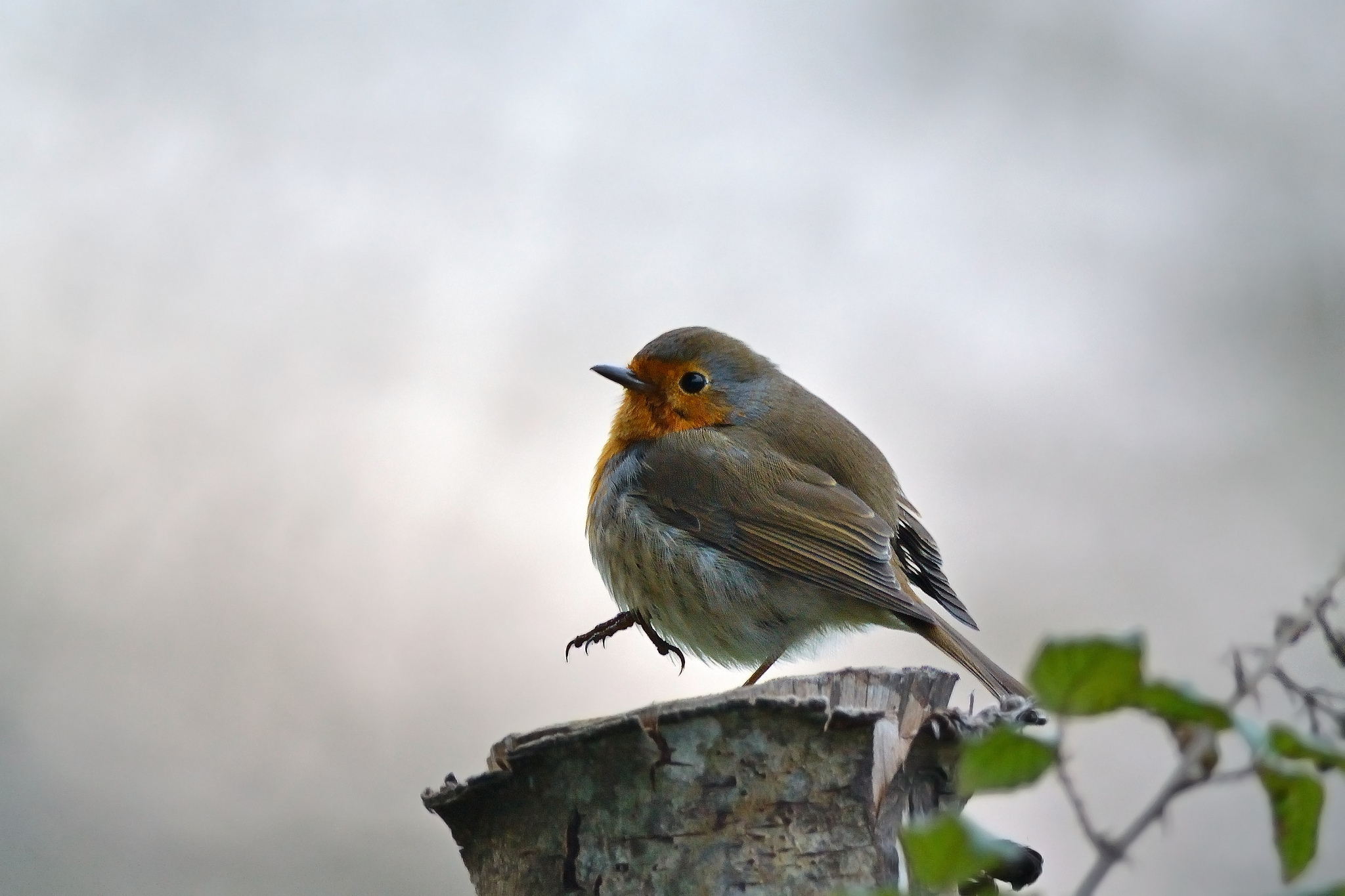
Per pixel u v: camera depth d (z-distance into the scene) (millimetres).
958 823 3586
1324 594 4355
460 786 7168
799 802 6715
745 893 6645
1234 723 3635
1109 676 3633
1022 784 3756
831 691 7207
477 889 7305
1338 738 4172
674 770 6812
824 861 6648
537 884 6988
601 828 6891
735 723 6805
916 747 7070
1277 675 4328
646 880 6766
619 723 6832
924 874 3680
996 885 6844
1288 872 3881
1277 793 3826
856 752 6715
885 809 6824
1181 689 3613
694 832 6754
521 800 7094
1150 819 3592
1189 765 3645
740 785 6762
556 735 6953
